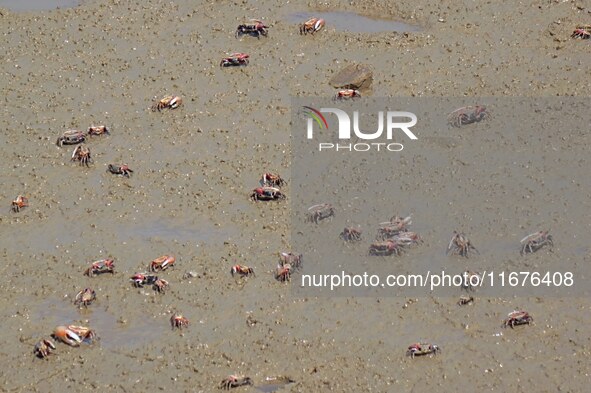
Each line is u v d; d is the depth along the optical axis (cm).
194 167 6544
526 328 5441
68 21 7962
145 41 7688
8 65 7544
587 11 7800
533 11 7825
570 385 5159
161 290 5697
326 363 5297
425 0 8000
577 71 7225
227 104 7025
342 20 7825
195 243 6006
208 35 7706
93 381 5272
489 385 5169
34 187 6469
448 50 7462
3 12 8106
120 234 6103
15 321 5603
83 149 6619
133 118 6962
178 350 5394
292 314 5556
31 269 5912
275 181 6341
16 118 7025
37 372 5331
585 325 5453
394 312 5550
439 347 5347
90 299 5662
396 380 5203
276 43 7569
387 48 7494
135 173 6519
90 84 7300
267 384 5219
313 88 7125
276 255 5900
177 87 7206
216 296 5669
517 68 7275
